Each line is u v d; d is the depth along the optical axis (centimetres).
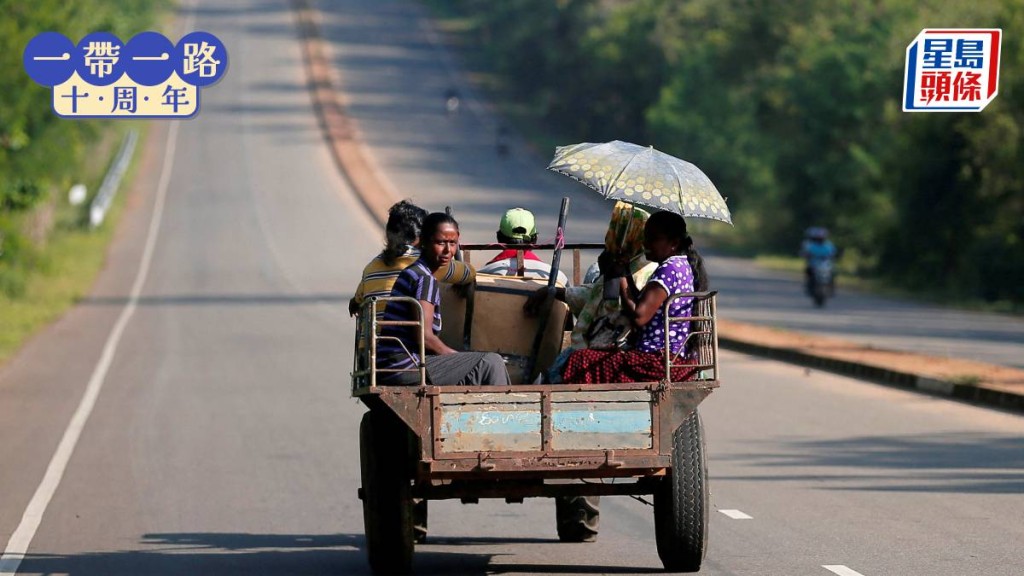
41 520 3656
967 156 15938
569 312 3042
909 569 2959
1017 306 13875
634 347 2861
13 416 5753
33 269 13650
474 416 2661
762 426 5356
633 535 3441
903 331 10056
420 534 3328
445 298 2973
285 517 3688
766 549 3186
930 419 5544
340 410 5831
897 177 17162
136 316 10762
